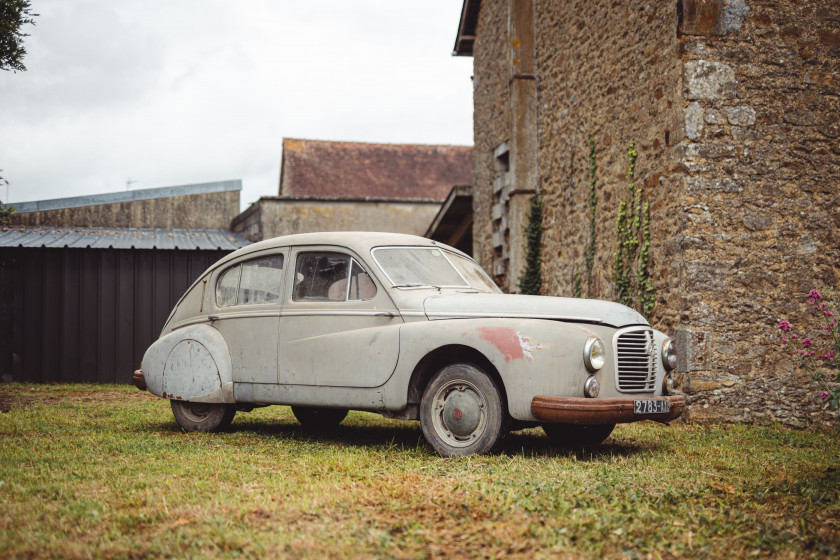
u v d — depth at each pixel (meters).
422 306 5.87
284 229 20.06
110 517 3.69
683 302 7.75
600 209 9.97
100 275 12.42
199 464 5.05
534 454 5.69
